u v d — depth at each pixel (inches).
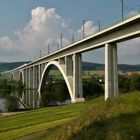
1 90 7386.8
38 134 1807.3
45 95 6043.3
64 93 6579.7
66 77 4104.3
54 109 3112.7
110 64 2780.5
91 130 1158.3
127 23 2333.9
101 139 1060.5
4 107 4990.2
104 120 1206.9
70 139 1224.2
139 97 1337.4
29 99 7042.3
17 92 7426.2
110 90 2760.8
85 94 6186.0
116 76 2770.7
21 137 1861.5
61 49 4163.4
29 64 7327.8
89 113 1403.8
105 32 2706.7
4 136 1987.0
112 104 1366.9
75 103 3403.1
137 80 5487.2
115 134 1040.8
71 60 4202.8
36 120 2507.4
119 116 1184.8
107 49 2790.4
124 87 5561.0
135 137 1003.3
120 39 2551.7
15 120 2691.9
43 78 5826.8
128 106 1284.4
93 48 3225.9
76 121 1409.9
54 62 4763.8
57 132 1478.8
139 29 2251.5
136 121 1104.8
